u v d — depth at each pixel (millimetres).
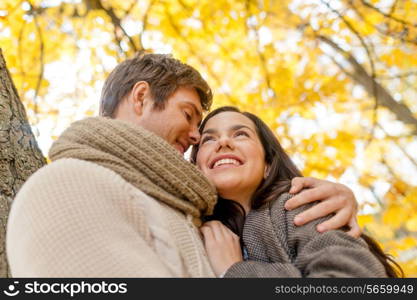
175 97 2340
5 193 1963
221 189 2297
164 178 1783
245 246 2047
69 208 1404
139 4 5867
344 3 6285
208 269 1698
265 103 6305
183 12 6012
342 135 6266
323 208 1982
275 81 6375
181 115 2346
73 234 1354
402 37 5898
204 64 6285
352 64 6484
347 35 6391
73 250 1330
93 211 1416
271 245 1966
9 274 1851
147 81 2320
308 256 1738
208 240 1913
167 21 6012
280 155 2549
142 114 2297
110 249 1353
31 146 2150
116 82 2389
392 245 5516
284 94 6379
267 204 2199
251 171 2322
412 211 5750
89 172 1536
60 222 1372
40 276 1317
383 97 6465
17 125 2139
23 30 5547
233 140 2402
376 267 1663
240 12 6168
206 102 2498
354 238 1832
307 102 6324
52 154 1771
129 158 1738
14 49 5582
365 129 6484
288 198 2156
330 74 6617
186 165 1878
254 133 2498
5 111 2133
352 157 6195
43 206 1418
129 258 1358
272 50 6520
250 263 1744
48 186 1468
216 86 6285
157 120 2301
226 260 1852
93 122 1840
